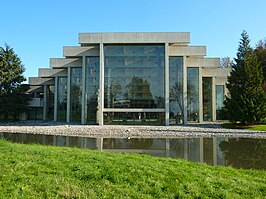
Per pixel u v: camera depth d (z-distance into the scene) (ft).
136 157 36.14
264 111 120.78
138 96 143.74
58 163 28.71
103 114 143.33
